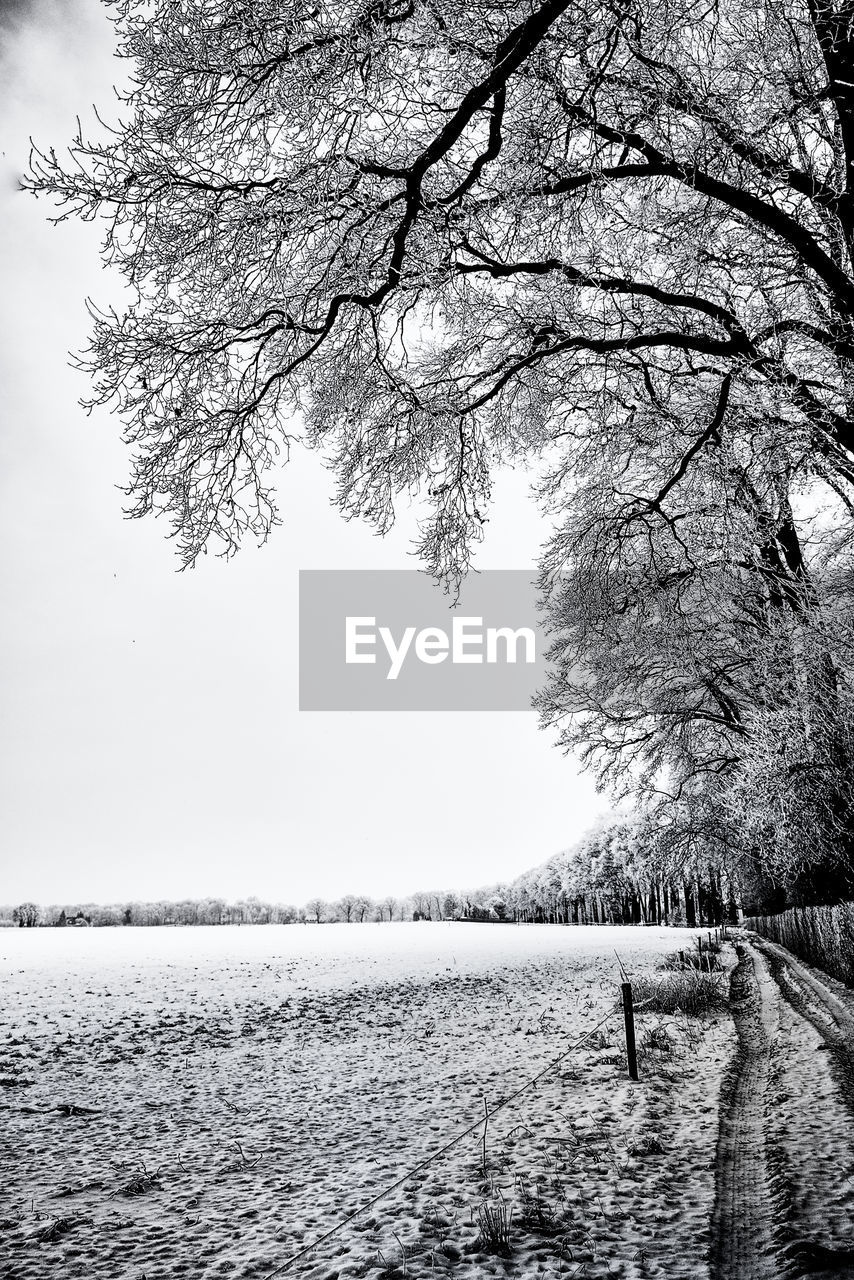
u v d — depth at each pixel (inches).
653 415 460.4
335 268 334.6
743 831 772.6
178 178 280.4
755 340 372.2
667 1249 205.6
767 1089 369.1
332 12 259.8
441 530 478.0
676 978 831.1
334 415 413.4
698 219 339.3
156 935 3449.8
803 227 333.7
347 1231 238.4
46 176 278.1
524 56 253.0
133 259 294.7
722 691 780.0
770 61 322.0
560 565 603.8
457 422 471.5
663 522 526.6
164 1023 775.1
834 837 590.9
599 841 4616.1
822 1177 236.5
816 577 585.9
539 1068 475.8
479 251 394.9
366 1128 375.6
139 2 266.2
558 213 370.3
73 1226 264.4
